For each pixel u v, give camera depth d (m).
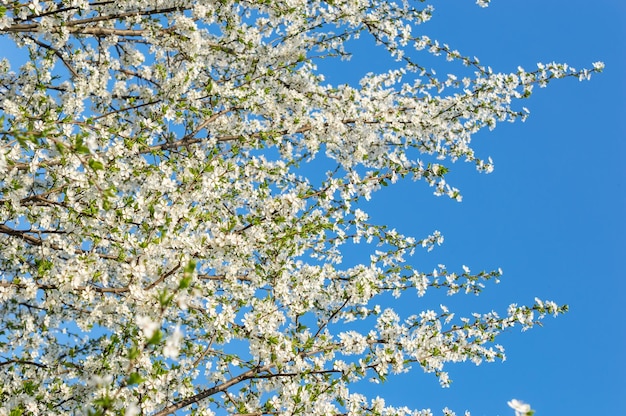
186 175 7.49
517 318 7.93
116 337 6.70
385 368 6.76
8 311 7.60
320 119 9.23
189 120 9.86
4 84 8.43
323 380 6.92
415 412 7.30
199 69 8.97
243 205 9.28
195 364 7.00
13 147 6.54
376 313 8.18
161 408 7.09
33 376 7.05
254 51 9.86
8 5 7.19
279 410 6.65
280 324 7.51
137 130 8.82
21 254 7.25
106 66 9.02
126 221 6.99
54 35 8.17
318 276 8.05
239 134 9.48
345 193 8.46
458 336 7.79
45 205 7.35
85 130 6.82
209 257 7.47
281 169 8.82
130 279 6.89
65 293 6.87
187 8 9.32
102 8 8.96
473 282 8.95
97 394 6.21
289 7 9.63
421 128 9.80
